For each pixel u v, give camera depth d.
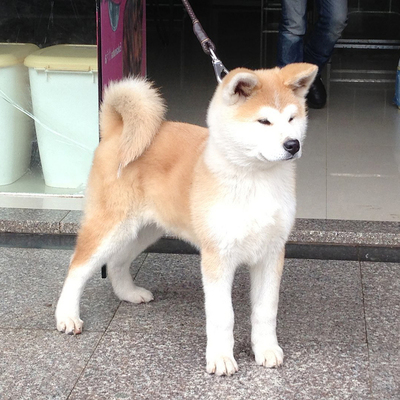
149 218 2.21
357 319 2.31
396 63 5.35
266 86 1.93
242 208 1.98
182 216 2.12
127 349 2.16
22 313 2.33
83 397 1.96
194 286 2.52
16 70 2.92
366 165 3.30
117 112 2.23
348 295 2.44
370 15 6.35
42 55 2.91
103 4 2.45
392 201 2.93
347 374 2.05
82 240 2.23
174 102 4.11
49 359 2.11
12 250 2.74
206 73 4.85
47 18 2.91
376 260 2.67
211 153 2.01
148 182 2.17
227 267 2.03
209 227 2.00
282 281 2.53
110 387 2.00
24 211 2.83
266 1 7.00
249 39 6.28
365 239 2.66
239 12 8.02
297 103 1.95
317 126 3.83
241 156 1.93
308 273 2.58
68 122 2.97
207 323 2.06
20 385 2.01
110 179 2.19
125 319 2.31
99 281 2.53
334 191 3.02
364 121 3.91
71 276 2.24
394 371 2.06
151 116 2.15
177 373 2.06
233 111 1.92
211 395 1.98
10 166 3.02
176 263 2.67
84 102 2.94
